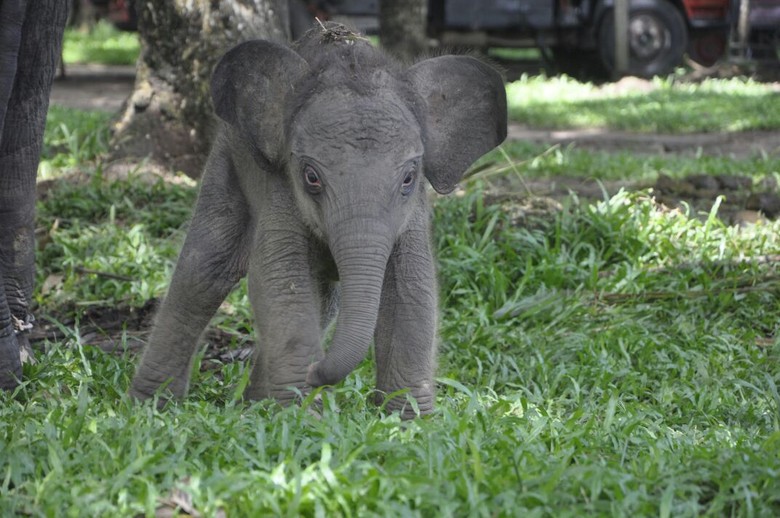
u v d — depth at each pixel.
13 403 6.98
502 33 30.67
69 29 42.81
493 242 11.49
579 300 10.39
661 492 5.63
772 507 5.64
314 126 6.36
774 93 27.30
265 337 6.76
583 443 6.54
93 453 5.80
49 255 12.02
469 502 5.26
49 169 15.41
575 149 19.67
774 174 15.69
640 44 30.30
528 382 8.55
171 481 5.52
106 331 10.00
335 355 6.05
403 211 6.45
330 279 7.32
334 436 6.10
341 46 6.74
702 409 7.88
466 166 7.02
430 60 6.91
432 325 6.94
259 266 6.84
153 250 12.02
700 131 22.81
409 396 6.60
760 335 10.04
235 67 6.77
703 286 10.78
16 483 5.60
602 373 8.58
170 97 15.54
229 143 7.55
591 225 12.02
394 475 5.46
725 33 31.05
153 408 6.66
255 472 5.46
